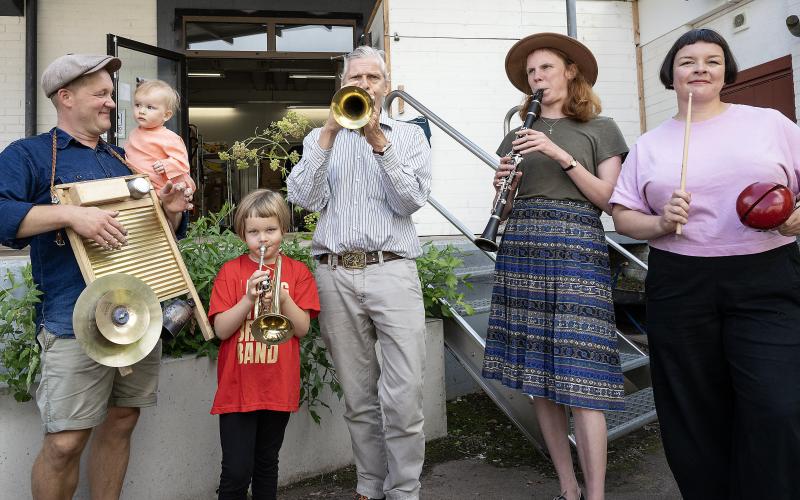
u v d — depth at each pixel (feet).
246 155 13.25
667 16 21.70
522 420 10.56
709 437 7.11
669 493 9.43
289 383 7.74
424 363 8.23
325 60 26.16
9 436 7.82
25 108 22.63
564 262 8.10
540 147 7.86
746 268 6.61
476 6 21.45
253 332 7.07
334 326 8.31
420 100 21.07
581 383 7.77
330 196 8.39
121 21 23.89
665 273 7.14
